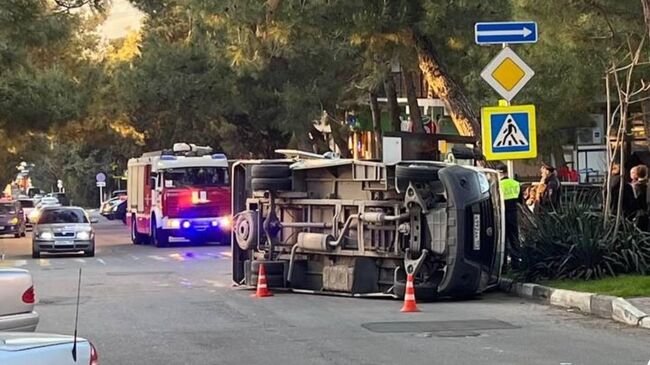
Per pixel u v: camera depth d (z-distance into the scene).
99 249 31.31
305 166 15.66
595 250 14.47
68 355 4.79
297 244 15.75
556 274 14.72
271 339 10.89
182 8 32.53
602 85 22.30
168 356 9.91
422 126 28.12
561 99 23.83
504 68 15.10
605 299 12.47
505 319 12.30
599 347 10.12
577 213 15.55
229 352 10.09
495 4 19.00
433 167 14.22
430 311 13.17
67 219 28.20
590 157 33.38
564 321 12.07
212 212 31.42
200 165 31.48
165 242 31.52
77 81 35.22
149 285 17.47
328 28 19.61
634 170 16.61
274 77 36.72
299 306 13.98
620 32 16.25
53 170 103.50
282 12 19.53
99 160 94.62
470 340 10.64
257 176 15.98
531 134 15.09
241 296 15.41
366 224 14.88
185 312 13.42
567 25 16.52
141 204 33.91
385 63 24.64
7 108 29.36
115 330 11.77
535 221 15.61
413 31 19.83
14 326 9.21
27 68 30.75
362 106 38.56
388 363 9.31
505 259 15.62
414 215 14.23
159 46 39.47
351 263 15.20
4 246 37.03
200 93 38.28
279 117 37.06
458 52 24.02
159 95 38.84
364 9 18.97
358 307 13.77
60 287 17.25
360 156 41.75
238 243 16.81
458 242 13.81
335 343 10.54
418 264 14.05
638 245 14.66
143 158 34.31
